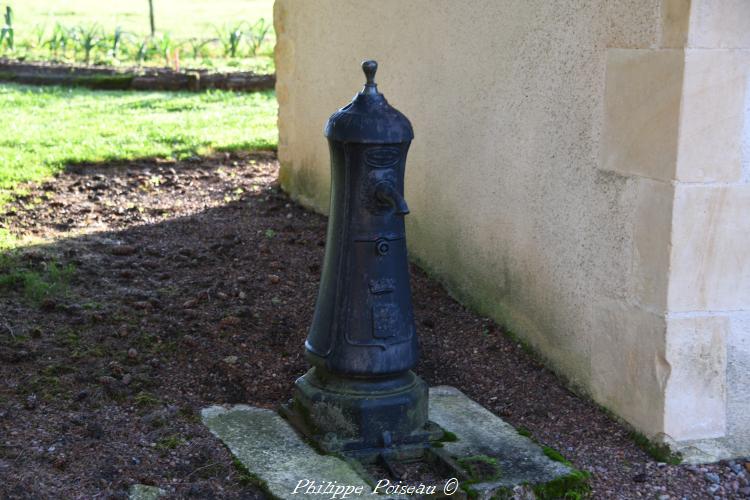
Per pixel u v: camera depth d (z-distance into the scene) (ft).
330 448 12.73
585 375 14.70
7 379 14.32
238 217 22.90
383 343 12.71
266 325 16.65
